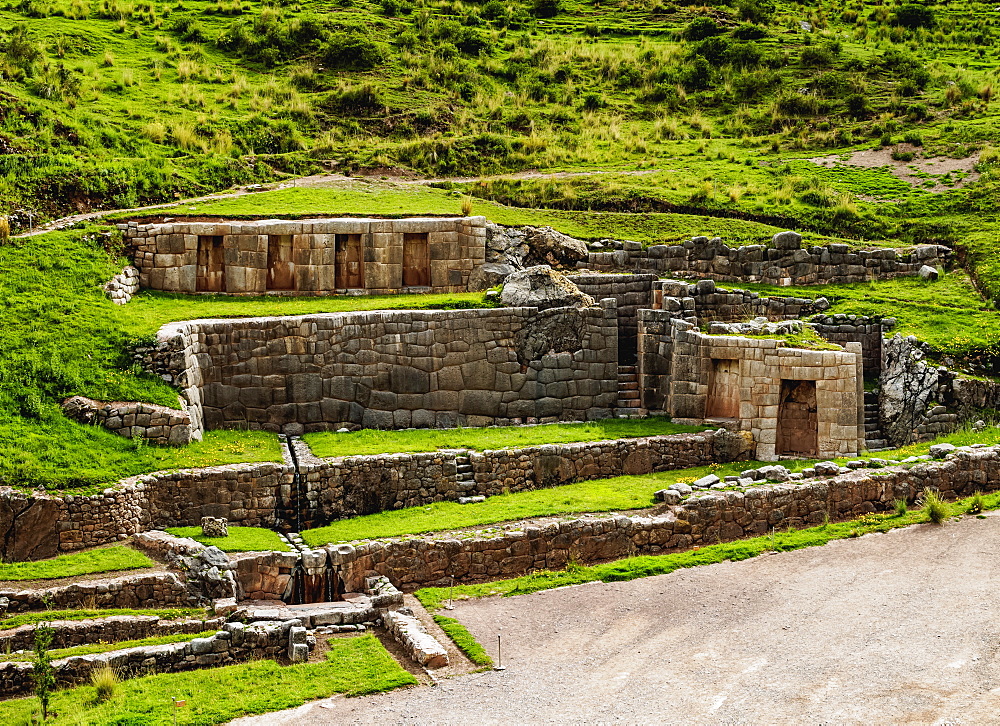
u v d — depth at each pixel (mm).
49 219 31281
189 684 15945
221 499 21953
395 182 38438
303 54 50688
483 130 45875
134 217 29938
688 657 16516
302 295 28875
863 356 30516
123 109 40469
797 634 17000
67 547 19797
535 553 20750
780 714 14531
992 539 20391
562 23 62406
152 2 55344
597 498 22844
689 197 37125
